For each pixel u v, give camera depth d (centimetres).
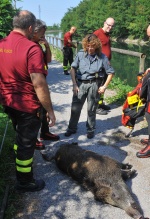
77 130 592
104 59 520
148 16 4300
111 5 5297
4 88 357
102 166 403
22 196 389
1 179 411
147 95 474
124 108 539
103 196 372
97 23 5775
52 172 448
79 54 524
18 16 341
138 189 401
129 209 346
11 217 351
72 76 536
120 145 530
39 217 353
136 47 3447
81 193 397
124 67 1773
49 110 353
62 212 362
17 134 373
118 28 4650
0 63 351
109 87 918
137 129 599
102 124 627
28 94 352
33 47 332
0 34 606
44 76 338
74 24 6869
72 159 430
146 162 470
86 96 539
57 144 532
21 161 377
